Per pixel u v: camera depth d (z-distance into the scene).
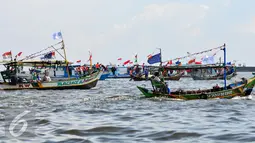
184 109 53.91
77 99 72.38
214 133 35.59
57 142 32.47
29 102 66.81
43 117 46.78
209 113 49.53
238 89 68.06
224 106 56.91
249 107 55.59
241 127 38.66
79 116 47.94
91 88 109.81
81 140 33.19
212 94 67.25
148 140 33.28
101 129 38.16
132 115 48.34
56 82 104.25
